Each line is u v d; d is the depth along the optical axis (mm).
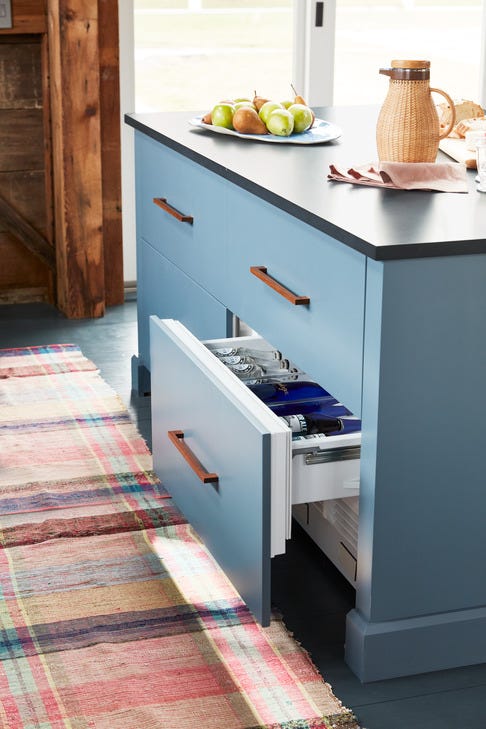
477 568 2033
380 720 1915
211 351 2484
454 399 1905
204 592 2301
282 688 1979
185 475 2365
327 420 2217
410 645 2020
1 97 4105
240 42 4297
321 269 2031
